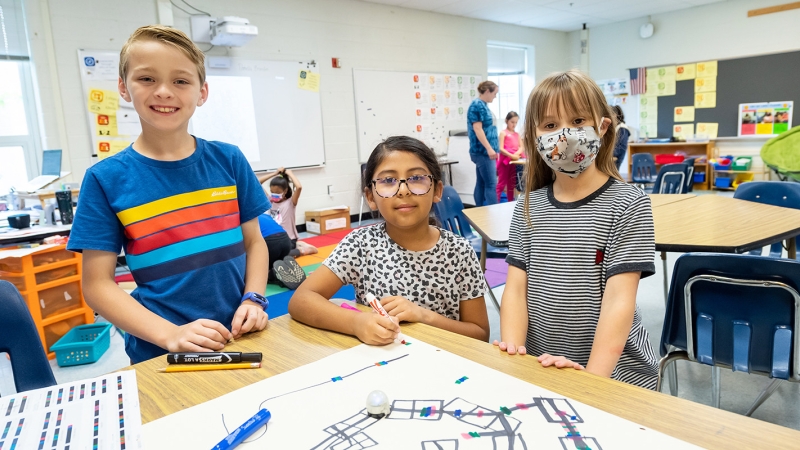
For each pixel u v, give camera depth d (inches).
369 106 238.5
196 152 42.8
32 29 152.3
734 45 270.5
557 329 43.3
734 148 277.4
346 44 227.8
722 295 49.4
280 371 29.3
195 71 39.0
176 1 180.2
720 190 276.7
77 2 159.6
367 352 31.4
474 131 201.6
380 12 238.5
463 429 22.3
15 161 157.2
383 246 45.7
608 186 42.4
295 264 130.4
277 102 208.4
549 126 42.8
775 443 19.6
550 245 43.5
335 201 232.2
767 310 47.3
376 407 23.4
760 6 259.8
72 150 162.7
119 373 30.1
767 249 125.4
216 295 42.2
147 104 37.2
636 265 38.4
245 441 22.3
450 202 105.5
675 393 62.9
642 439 20.5
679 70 290.5
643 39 302.7
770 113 262.8
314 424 23.3
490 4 250.2
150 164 40.4
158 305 39.9
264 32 202.2
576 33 334.6
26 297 94.4
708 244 61.6
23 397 27.3
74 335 99.5
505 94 323.6
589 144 40.9
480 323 46.4
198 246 41.4
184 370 30.0
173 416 24.7
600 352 36.2
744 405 68.7
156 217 39.9
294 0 209.2
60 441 22.8
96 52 163.6
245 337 35.5
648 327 97.3
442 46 267.3
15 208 130.6
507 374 27.2
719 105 279.0
